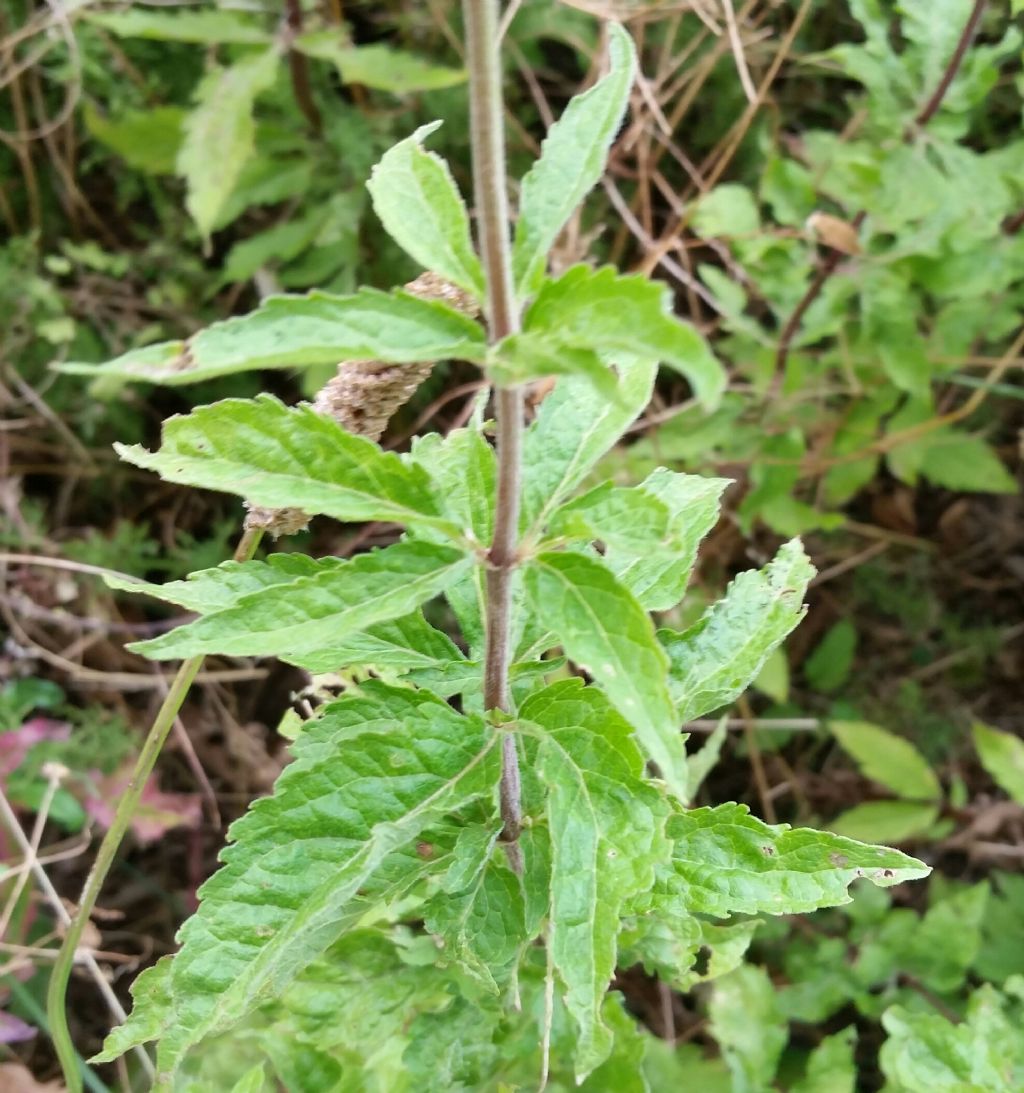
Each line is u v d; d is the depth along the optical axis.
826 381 0.53
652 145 0.56
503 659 0.20
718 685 0.23
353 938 0.28
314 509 0.17
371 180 0.17
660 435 0.51
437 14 0.52
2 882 0.44
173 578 0.56
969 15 0.42
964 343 0.51
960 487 0.53
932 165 0.44
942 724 0.57
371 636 0.22
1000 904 0.48
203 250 0.56
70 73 0.51
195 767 0.49
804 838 0.21
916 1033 0.36
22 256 0.53
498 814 0.22
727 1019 0.39
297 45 0.47
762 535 0.57
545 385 0.42
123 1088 0.44
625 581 0.23
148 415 0.57
